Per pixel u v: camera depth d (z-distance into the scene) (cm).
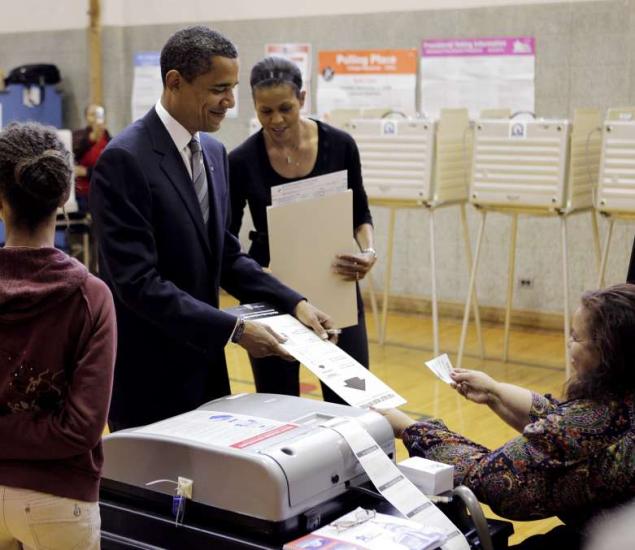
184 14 762
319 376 215
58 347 160
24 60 855
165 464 188
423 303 671
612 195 470
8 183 158
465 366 539
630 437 186
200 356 234
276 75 278
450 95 645
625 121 464
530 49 611
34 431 159
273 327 232
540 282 622
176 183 226
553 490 191
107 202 217
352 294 291
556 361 550
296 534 178
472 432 418
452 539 176
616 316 186
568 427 189
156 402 233
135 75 795
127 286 215
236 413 205
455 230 652
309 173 292
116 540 190
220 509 180
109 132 806
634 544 100
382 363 546
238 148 296
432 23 646
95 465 165
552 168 484
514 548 203
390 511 190
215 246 237
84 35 816
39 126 164
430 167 522
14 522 162
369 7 671
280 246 275
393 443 205
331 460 184
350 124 542
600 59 589
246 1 729
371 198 543
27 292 155
